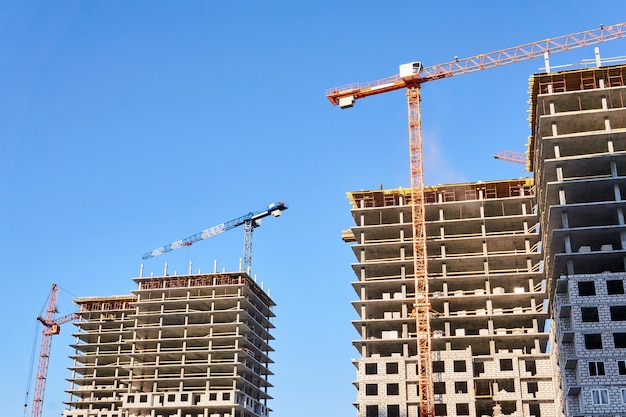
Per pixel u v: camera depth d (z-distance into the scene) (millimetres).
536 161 138625
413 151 165500
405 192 164500
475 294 148250
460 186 161625
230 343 183500
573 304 107562
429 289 154000
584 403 102000
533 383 137500
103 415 198875
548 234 121312
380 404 139000
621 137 120812
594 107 126062
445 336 143875
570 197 121062
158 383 182000
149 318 188750
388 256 161000
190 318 188500
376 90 171875
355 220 164625
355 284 153750
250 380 190500
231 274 191250
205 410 174875
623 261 111562
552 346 133875
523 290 147375
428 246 156375
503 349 146125
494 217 153875
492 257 150375
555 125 124188
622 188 118688
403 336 146250
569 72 125938
